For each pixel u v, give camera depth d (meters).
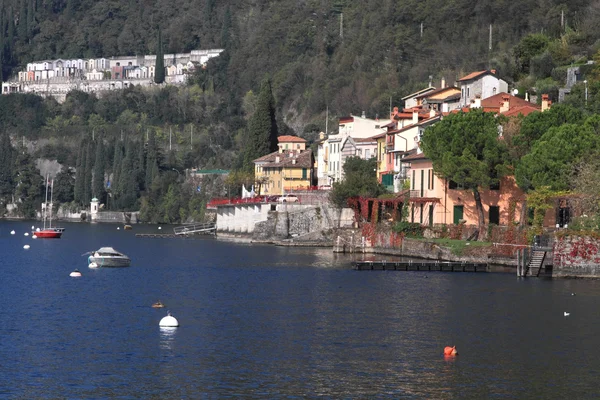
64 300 165.50
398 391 107.12
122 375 112.38
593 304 155.12
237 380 110.56
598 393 107.12
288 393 106.25
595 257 183.12
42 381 109.94
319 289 176.00
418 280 186.00
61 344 127.06
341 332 134.75
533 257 189.62
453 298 162.25
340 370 114.69
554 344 127.69
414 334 133.38
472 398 105.06
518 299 160.50
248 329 136.88
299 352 122.88
